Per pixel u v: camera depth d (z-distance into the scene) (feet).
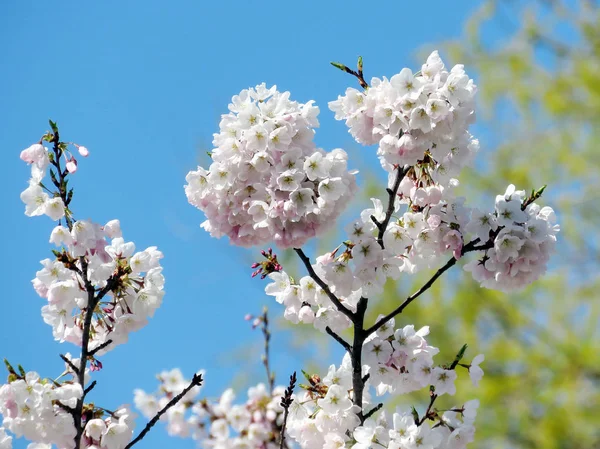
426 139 4.37
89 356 4.47
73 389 4.37
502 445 6.63
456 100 4.36
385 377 4.46
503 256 4.38
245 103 4.44
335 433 4.45
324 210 4.33
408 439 4.31
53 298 4.44
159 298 4.55
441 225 4.47
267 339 5.64
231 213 4.42
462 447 4.41
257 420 5.68
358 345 4.45
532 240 4.37
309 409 4.59
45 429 4.36
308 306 4.58
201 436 5.74
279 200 4.32
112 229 4.52
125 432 4.43
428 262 4.53
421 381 4.43
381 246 4.44
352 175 4.39
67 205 4.47
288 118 4.39
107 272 4.47
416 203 4.50
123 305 4.54
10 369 4.38
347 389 4.52
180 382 5.80
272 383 5.62
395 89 4.38
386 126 4.37
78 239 4.42
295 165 4.35
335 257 4.48
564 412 6.47
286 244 4.35
